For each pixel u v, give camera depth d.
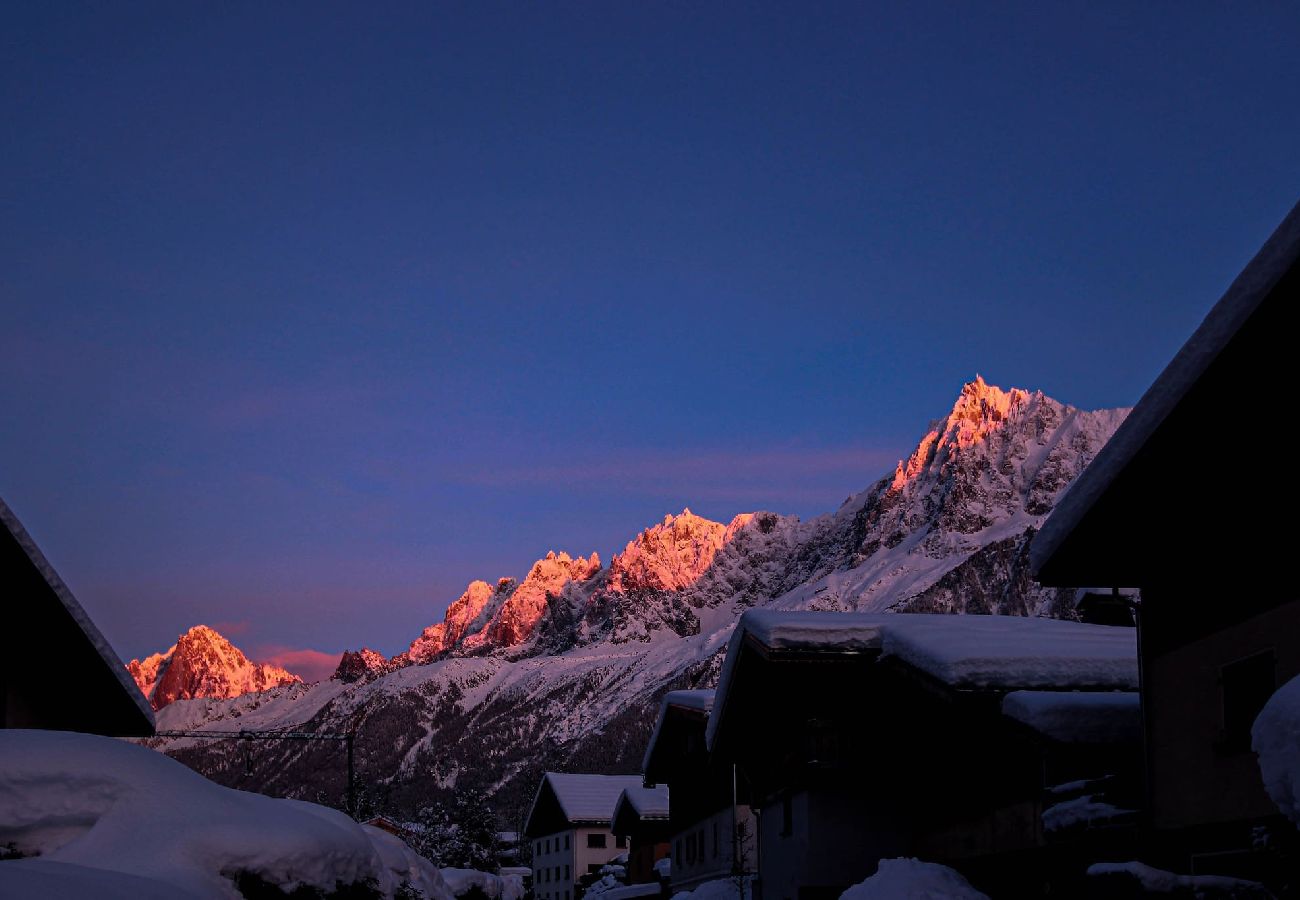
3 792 13.28
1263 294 15.44
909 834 28.16
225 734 53.41
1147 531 18.11
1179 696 17.31
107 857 12.88
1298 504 15.41
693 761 49.44
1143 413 17.19
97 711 22.27
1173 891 15.52
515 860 130.00
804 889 28.11
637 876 70.12
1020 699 21.77
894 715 29.00
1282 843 14.42
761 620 29.72
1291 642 15.36
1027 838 22.84
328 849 14.85
